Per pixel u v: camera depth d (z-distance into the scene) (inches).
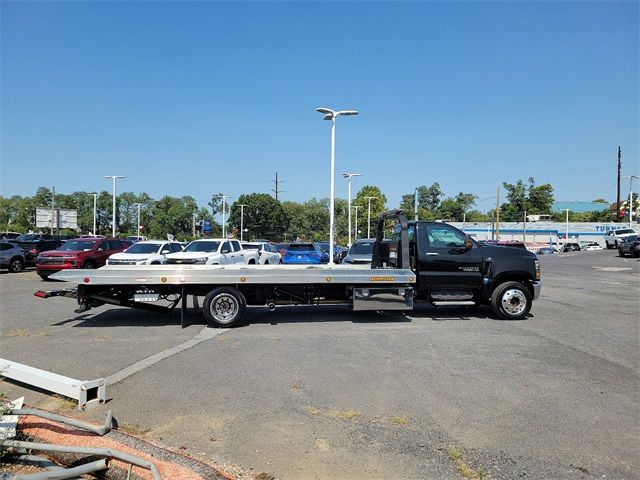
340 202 4087.1
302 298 426.9
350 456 168.7
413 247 440.8
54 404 215.8
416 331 382.6
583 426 194.5
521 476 155.6
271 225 4033.0
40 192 4822.8
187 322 423.5
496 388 240.5
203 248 793.6
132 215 5098.4
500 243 1087.6
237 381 250.2
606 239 2278.5
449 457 168.4
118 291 408.5
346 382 249.3
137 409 210.8
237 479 152.7
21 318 444.1
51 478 141.2
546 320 434.9
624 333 376.5
